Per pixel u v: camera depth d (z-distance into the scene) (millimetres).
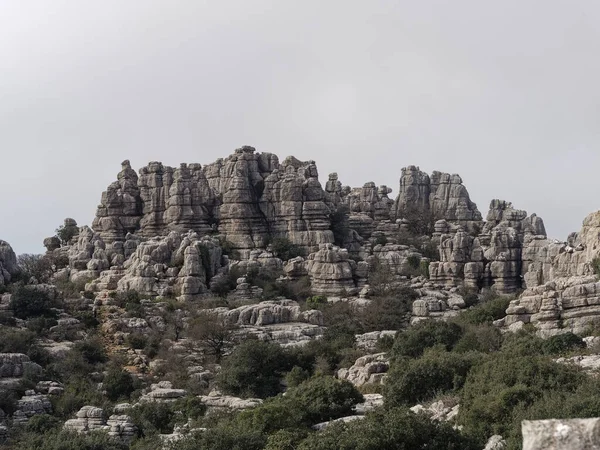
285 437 83000
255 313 199375
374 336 175875
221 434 89312
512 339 130125
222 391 145125
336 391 104812
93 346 175125
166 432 119625
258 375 147500
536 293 144500
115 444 110312
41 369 157625
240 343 173375
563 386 81688
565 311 136250
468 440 72312
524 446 21094
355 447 70688
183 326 195500
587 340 121250
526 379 85000
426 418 74562
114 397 151000
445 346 137875
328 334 185000
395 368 106375
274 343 169500
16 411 136750
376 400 109688
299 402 103000
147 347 183000
